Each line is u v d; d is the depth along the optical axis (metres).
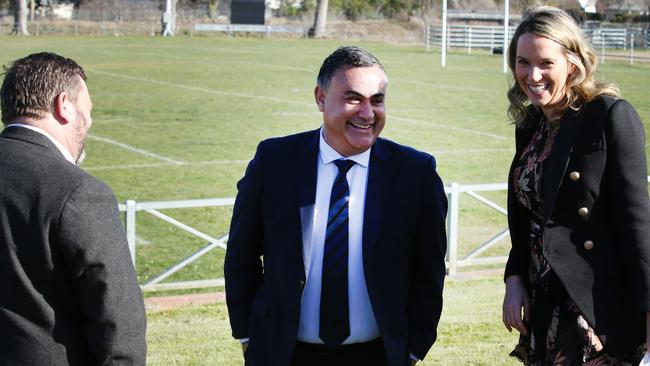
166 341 6.99
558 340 3.73
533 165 3.83
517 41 3.74
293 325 3.73
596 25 58.84
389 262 3.73
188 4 75.88
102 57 43.03
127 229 9.22
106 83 32.84
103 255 3.15
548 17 3.67
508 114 3.98
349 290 3.74
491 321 7.49
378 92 3.65
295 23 73.31
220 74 36.62
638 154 3.61
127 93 30.22
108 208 3.22
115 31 63.31
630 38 55.28
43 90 3.26
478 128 23.92
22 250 3.11
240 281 3.97
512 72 3.84
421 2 73.19
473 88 33.31
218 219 13.53
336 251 3.72
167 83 33.19
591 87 3.69
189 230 9.45
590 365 3.67
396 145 3.89
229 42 56.66
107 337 3.16
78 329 3.24
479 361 6.38
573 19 3.70
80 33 62.22
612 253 3.67
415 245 3.87
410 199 3.77
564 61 3.66
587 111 3.68
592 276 3.65
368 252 3.71
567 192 3.67
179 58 43.56
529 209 3.89
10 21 67.06
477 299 8.38
